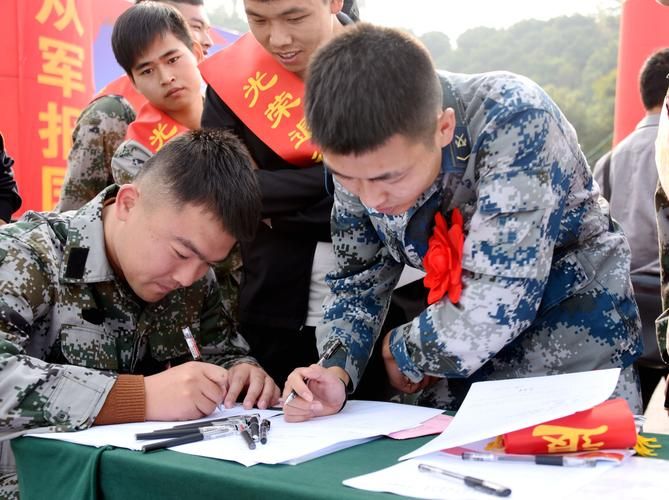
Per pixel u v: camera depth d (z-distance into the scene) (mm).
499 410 1085
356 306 1522
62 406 1263
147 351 1664
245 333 1971
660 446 1073
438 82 1189
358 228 1485
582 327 1376
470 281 1245
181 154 1447
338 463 1018
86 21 3416
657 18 3525
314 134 1156
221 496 948
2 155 2574
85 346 1514
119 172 2252
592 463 966
